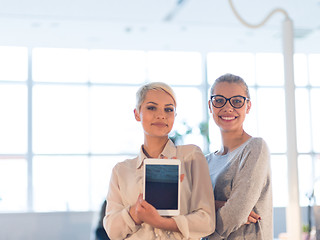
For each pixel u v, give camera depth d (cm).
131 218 170
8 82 1048
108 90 1084
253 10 817
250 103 221
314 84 1127
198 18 858
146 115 177
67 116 1063
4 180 1020
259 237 202
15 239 873
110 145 1071
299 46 1038
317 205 242
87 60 1080
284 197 1018
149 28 917
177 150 183
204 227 168
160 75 1106
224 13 832
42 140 1048
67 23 877
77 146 1059
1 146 1029
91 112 1073
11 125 1039
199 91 1112
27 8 792
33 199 1020
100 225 370
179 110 1100
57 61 1071
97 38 983
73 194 1045
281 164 1094
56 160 1047
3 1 758
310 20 866
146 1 772
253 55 1131
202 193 175
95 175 1057
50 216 891
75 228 895
